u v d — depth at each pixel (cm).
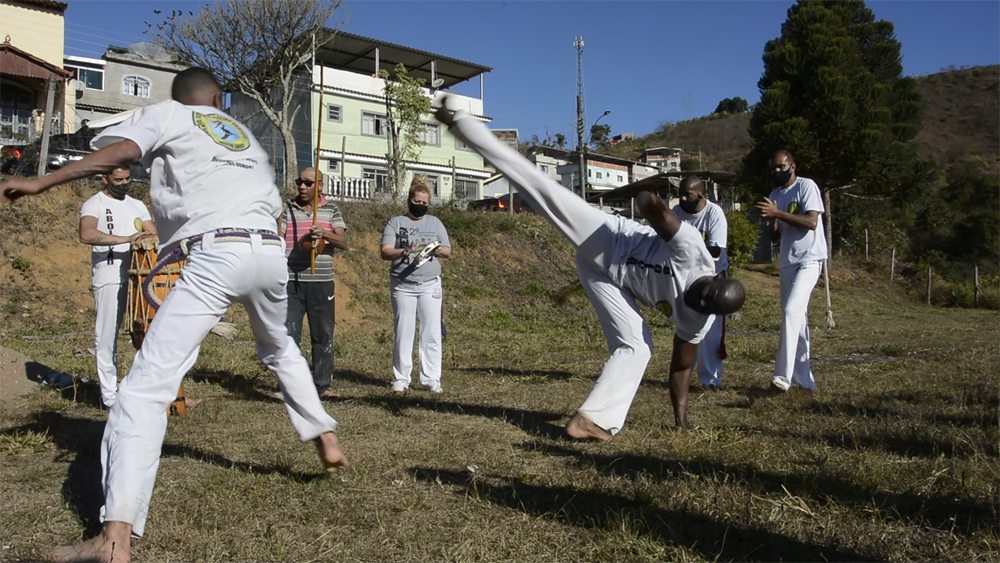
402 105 2598
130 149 279
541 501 339
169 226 312
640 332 464
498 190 4247
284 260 323
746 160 3397
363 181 2873
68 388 626
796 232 674
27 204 1272
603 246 453
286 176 2422
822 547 283
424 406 582
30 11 2809
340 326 1379
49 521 315
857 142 3181
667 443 451
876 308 2372
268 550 284
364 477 376
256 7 2323
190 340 299
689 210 646
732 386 712
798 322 665
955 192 5206
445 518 320
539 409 574
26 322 1116
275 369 346
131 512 275
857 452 413
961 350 1029
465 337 1251
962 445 422
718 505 325
